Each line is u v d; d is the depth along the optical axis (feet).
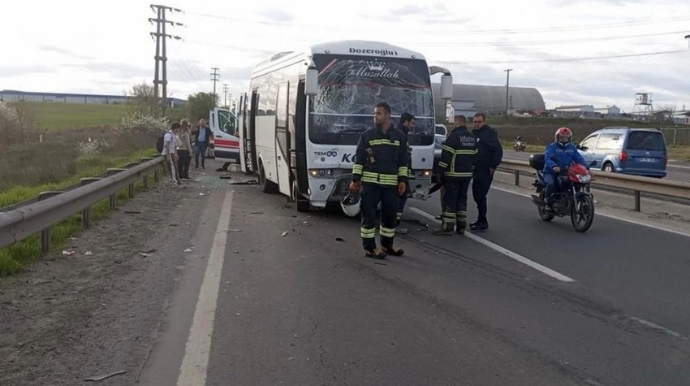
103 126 192.24
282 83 48.14
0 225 22.08
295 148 41.93
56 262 27.61
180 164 67.62
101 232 34.86
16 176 64.39
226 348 18.24
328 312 21.75
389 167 30.32
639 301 23.58
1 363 16.81
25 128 129.29
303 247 32.81
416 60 41.78
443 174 36.68
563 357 17.90
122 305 22.03
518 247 33.47
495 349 18.45
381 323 20.67
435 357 17.78
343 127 40.32
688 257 31.12
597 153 71.77
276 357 17.62
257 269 27.76
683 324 20.97
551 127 252.62
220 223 39.68
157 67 185.47
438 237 36.35
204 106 280.10
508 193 59.06
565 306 22.88
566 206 38.91
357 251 32.07
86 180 36.55
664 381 16.31
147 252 30.53
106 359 17.25
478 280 26.48
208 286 24.72
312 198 40.73
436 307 22.54
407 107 41.14
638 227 40.11
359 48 41.22
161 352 17.81
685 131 183.62
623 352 18.37
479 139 37.86
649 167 68.44
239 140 75.51
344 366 17.06
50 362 16.96
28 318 20.36
